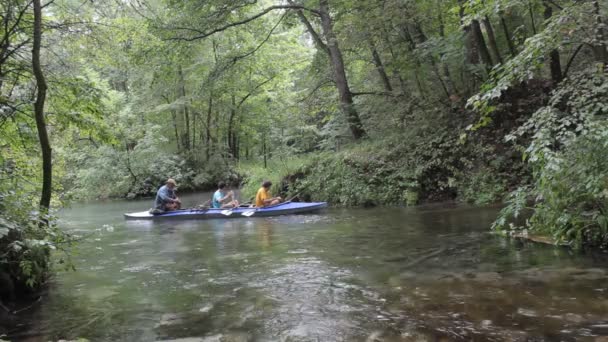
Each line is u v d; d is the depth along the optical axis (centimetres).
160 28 1336
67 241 502
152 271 555
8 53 626
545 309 348
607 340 290
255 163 2306
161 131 2538
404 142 1280
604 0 510
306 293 431
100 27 758
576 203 546
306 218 1029
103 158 2248
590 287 391
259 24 1858
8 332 356
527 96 1188
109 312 399
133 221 1159
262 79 2395
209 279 502
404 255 571
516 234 643
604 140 488
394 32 1406
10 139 724
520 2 553
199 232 898
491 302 371
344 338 318
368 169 1280
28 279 434
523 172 1066
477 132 1194
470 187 1119
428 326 330
